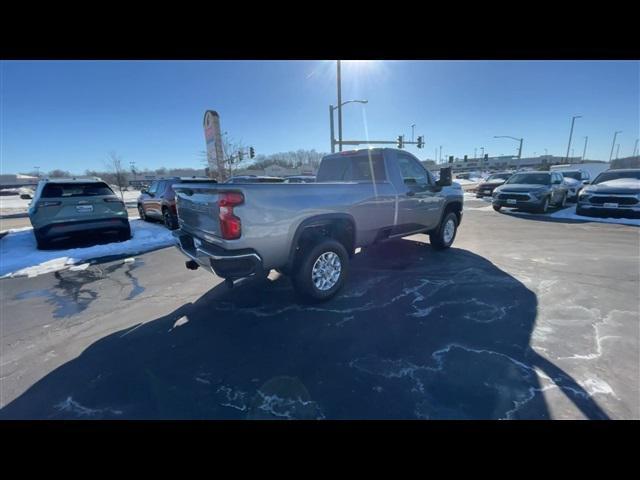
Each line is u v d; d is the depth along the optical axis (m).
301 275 3.38
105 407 2.10
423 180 5.17
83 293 4.19
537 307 3.37
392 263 5.11
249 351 2.71
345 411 2.00
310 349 2.71
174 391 2.23
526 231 7.97
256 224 2.91
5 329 3.21
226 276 2.88
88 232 6.73
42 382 2.36
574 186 14.04
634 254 5.50
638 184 9.38
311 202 3.32
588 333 2.82
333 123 18.70
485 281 4.19
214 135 15.24
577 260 5.15
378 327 3.04
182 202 3.79
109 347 2.83
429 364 2.44
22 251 6.45
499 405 2.00
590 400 2.01
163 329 3.14
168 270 5.20
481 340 2.75
